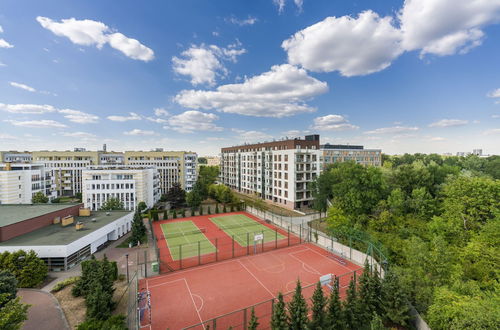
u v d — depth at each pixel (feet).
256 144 280.31
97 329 51.39
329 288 79.71
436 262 73.20
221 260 104.94
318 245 123.65
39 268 80.23
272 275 90.94
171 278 88.17
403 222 116.57
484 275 77.10
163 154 290.97
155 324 62.69
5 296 50.34
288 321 52.54
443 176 160.56
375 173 139.03
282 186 214.90
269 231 148.56
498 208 103.40
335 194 148.56
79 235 102.58
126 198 190.70
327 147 351.25
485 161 272.10
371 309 62.39
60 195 279.90
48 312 64.80
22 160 314.14
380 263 85.56
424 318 60.13
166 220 177.37
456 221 105.70
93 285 64.54
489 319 46.57
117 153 340.18
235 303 72.74
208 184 280.51
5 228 94.17
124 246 119.85
